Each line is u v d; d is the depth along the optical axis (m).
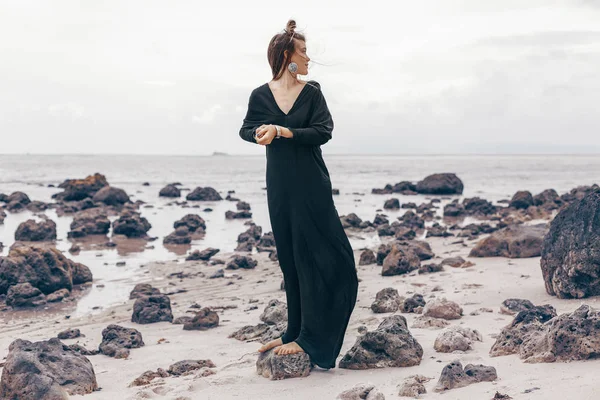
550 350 5.57
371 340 6.08
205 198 43.03
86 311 11.95
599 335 5.46
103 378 6.59
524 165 152.88
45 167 133.88
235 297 12.17
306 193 5.89
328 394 5.27
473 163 176.75
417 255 14.92
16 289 12.71
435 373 5.65
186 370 6.63
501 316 8.19
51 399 5.41
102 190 40.00
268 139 5.48
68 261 14.42
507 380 5.07
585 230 9.00
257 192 51.41
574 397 4.38
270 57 5.91
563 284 9.07
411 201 41.75
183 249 20.56
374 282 12.42
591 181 72.25
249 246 20.00
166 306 10.61
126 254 19.56
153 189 56.69
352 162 195.00
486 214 32.53
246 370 6.28
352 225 25.61
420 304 9.18
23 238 23.44
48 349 6.12
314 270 6.00
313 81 5.92
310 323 6.02
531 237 14.30
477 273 12.13
